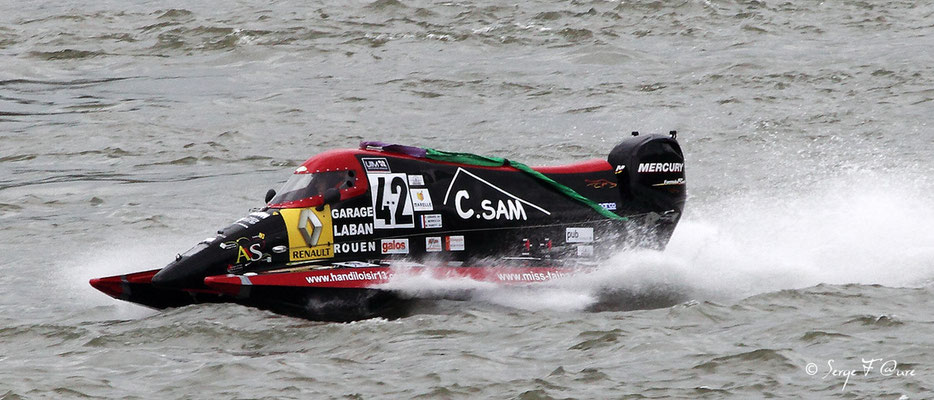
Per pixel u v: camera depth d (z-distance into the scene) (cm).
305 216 4512
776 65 10031
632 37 11200
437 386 3547
